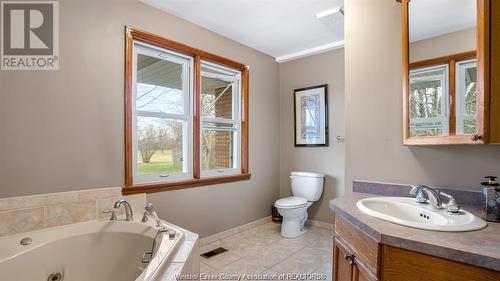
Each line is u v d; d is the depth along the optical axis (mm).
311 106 3582
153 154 2559
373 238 1109
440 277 919
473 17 1317
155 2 2387
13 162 1693
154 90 2586
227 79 3287
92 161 2029
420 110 1605
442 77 1478
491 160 1477
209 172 3014
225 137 3309
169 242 1537
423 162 1688
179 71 2816
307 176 3352
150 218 1970
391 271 1039
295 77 3779
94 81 2049
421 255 965
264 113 3678
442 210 1357
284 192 3852
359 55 1963
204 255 2574
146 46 2461
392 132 1812
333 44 3328
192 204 2744
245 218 3359
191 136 2820
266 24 2838
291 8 2504
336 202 1611
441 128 1479
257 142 3564
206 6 2461
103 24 2107
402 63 1720
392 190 1787
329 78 3436
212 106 3160
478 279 845
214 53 3012
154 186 2389
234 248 2752
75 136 1948
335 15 2600
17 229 1694
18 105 1721
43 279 1613
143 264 1630
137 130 2422
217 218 3004
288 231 3082
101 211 2045
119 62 2197
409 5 1688
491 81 1227
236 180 3244
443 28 1479
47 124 1826
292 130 3797
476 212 1363
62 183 1884
